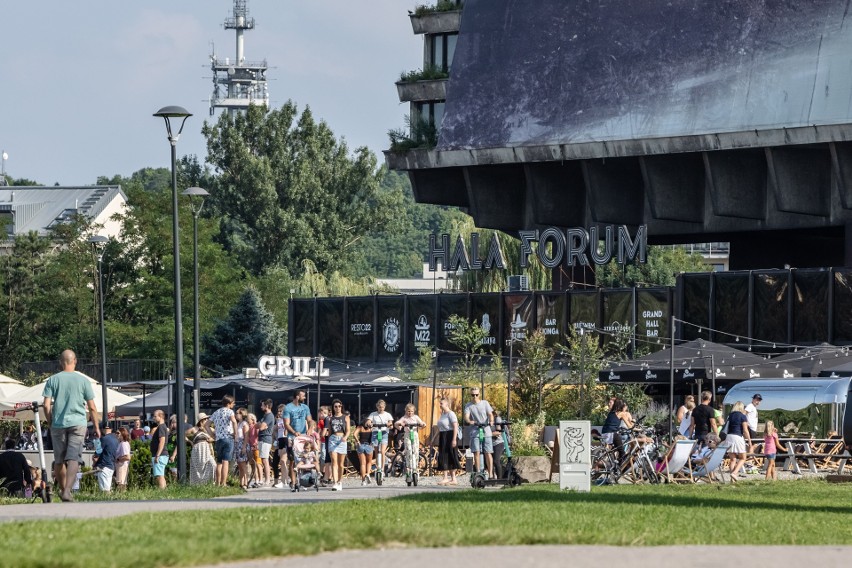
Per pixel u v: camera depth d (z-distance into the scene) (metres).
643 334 111.56
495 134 123.50
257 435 57.69
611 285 186.62
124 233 167.62
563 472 42.22
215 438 53.75
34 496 40.66
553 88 121.06
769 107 109.38
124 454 52.19
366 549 21.47
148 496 43.88
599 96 118.56
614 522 28.19
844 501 40.97
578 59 120.00
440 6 134.00
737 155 116.25
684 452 50.16
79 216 171.00
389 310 127.75
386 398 77.50
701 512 32.38
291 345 134.88
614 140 116.94
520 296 119.38
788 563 20.42
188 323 159.38
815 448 65.12
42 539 21.14
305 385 77.19
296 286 195.62
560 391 79.12
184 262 164.12
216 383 81.19
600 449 50.62
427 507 31.48
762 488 47.09
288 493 47.34
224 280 167.62
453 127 126.06
